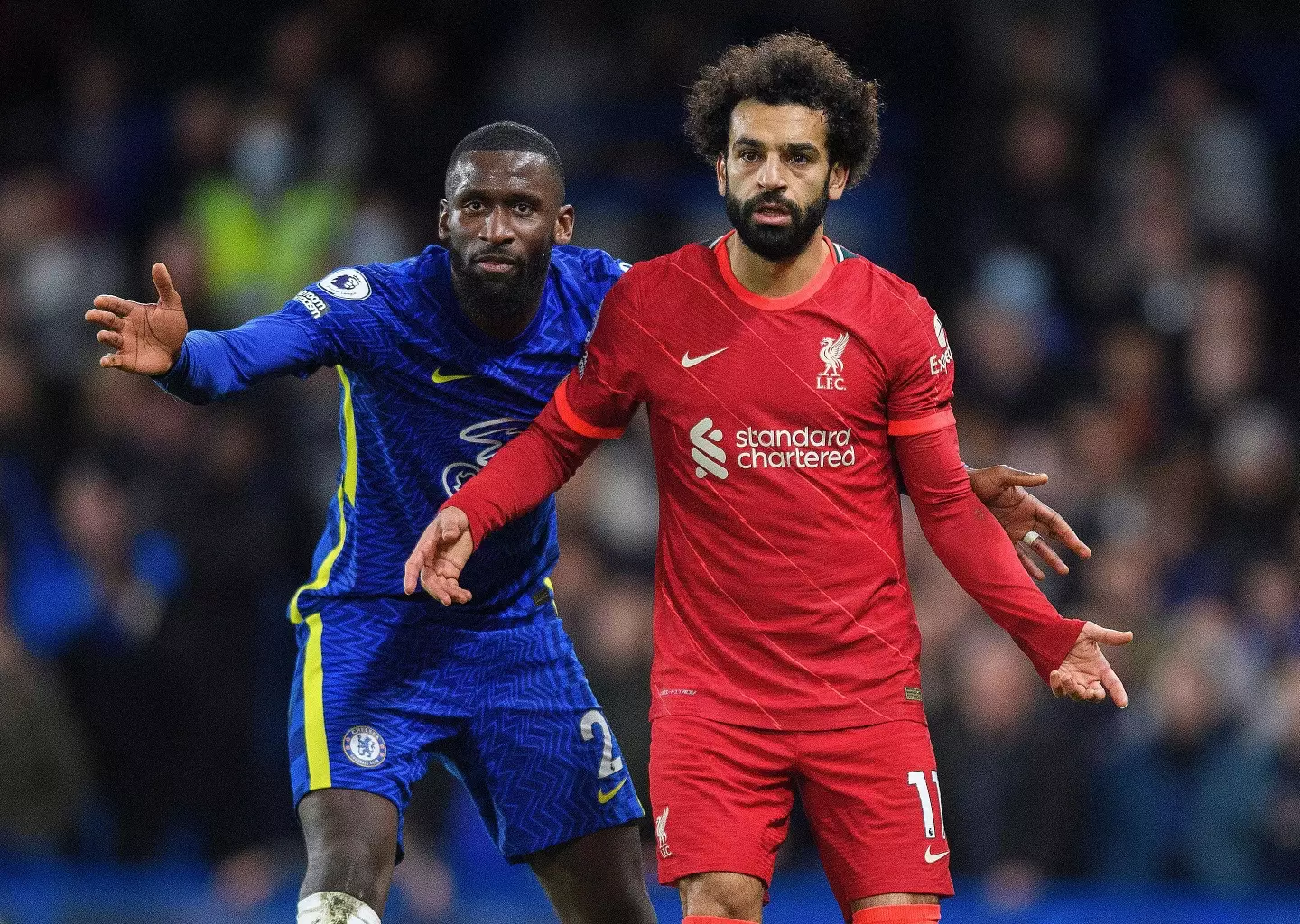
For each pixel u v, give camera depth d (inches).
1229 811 1036.5
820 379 552.1
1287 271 1443.2
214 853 1130.7
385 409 596.7
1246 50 1585.9
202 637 1137.4
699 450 557.3
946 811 1050.1
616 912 627.2
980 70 1501.0
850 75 558.3
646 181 1455.5
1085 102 1510.8
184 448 1194.0
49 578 1231.5
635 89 1492.4
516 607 621.3
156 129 1496.1
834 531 555.5
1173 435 1279.5
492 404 598.2
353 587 609.6
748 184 543.2
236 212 1378.0
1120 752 1059.9
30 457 1274.6
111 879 1061.8
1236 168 1453.0
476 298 576.7
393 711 599.2
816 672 555.5
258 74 1551.4
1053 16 1526.8
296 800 591.5
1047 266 1391.5
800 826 1111.0
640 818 638.5
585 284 611.2
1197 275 1371.8
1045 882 1040.8
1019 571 565.3
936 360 561.0
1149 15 1562.5
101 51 1585.9
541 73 1508.4
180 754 1131.9
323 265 1348.4
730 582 557.9
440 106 1451.8
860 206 1472.7
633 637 1087.0
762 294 558.9
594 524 1224.2
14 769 1061.1
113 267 1433.3
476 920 1047.6
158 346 520.4
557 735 621.6
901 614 566.9
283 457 1229.7
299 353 569.9
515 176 570.3
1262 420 1274.6
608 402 570.3
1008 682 1056.8
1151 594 1125.7
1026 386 1296.8
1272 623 1131.9
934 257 1413.6
